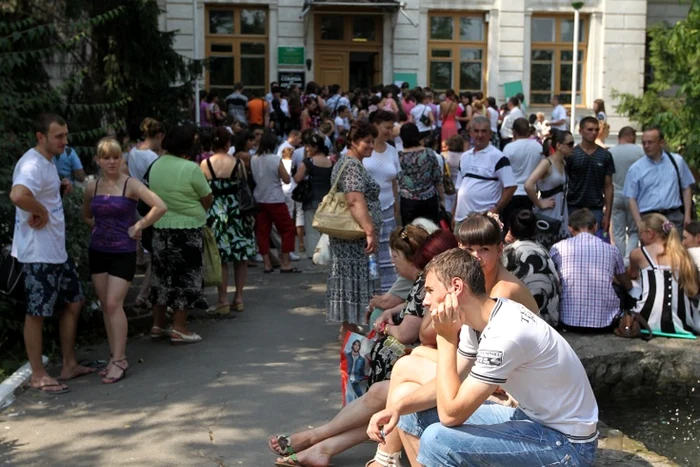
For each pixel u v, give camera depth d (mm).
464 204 8125
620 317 6738
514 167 8898
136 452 4809
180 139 6789
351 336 4934
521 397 3535
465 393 3410
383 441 3869
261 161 9906
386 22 25250
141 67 14461
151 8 14086
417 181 8523
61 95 9352
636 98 21094
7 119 7297
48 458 4734
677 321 6625
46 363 6473
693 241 7293
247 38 25000
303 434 4629
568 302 6738
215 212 7945
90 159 11242
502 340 3383
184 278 6793
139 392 5820
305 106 20000
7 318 6574
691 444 5469
